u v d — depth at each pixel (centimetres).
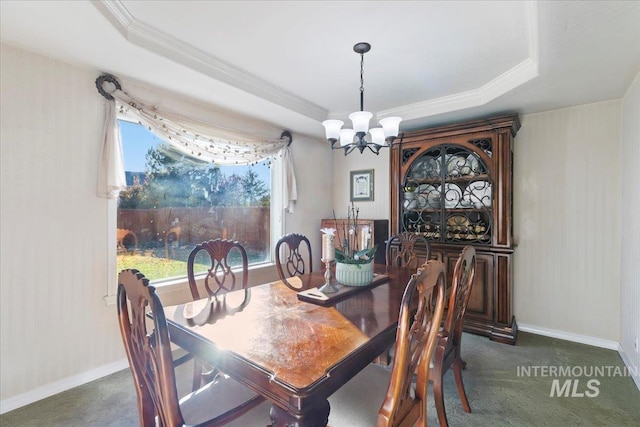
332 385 105
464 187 332
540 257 318
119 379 231
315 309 168
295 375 103
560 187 308
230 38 211
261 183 382
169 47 212
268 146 366
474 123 317
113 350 241
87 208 229
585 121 296
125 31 187
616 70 222
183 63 222
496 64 245
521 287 329
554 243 311
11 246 196
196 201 312
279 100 301
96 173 233
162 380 103
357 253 220
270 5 176
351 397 136
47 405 200
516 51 225
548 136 314
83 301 226
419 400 133
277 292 202
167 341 101
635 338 232
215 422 117
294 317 156
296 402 94
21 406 198
